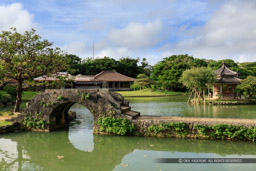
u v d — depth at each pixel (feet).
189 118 42.75
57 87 71.41
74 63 256.73
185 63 203.41
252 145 34.42
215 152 33.22
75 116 63.87
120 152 34.17
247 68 198.80
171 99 130.41
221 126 36.24
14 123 44.96
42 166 29.25
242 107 88.38
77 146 36.68
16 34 56.39
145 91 185.06
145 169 27.66
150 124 39.29
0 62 58.03
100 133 41.63
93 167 29.01
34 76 62.44
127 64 266.98
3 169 27.99
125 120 39.93
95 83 200.34
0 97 89.45
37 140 39.88
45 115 44.80
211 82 104.22
